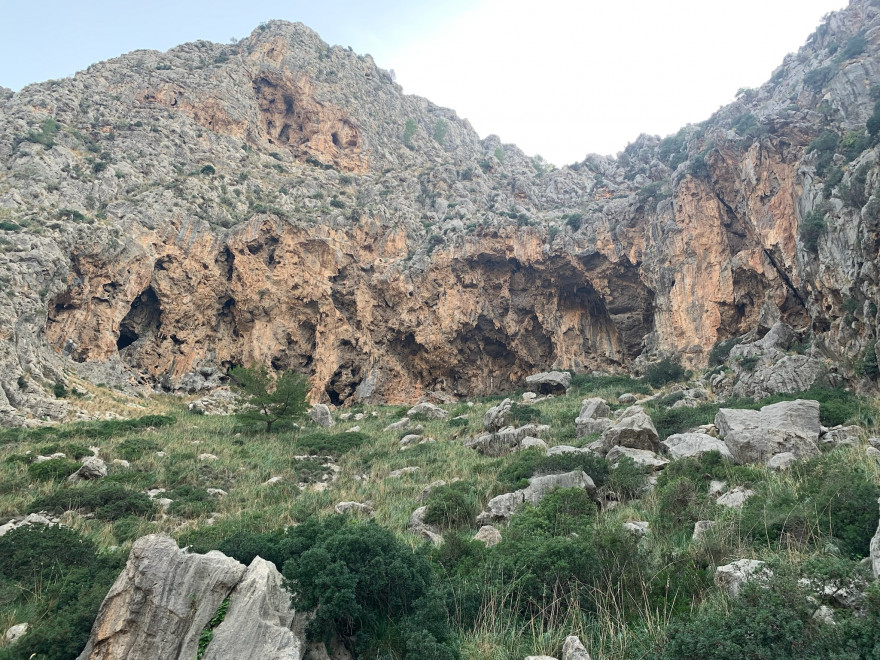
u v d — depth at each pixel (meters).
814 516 10.87
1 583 11.67
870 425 21.27
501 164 85.19
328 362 53.16
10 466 22.62
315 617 8.98
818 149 38.56
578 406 39.28
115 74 65.69
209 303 51.28
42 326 39.31
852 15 53.59
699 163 49.56
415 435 33.56
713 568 10.16
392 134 86.38
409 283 57.56
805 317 40.97
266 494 22.19
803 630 6.81
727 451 19.84
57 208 45.78
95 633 8.63
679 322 47.47
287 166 68.69
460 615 10.09
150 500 20.02
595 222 56.81
